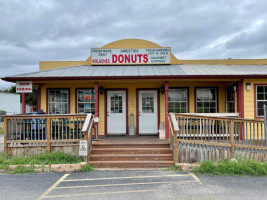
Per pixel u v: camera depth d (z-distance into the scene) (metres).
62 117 8.14
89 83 11.97
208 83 11.87
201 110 11.79
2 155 8.27
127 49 12.89
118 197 5.05
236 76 9.99
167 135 9.84
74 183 6.01
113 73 10.62
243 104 10.34
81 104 11.97
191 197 5.03
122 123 11.89
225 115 10.09
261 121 8.02
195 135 8.38
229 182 6.04
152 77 9.96
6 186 5.78
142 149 8.27
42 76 10.20
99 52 12.93
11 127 8.16
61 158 7.65
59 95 11.96
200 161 7.71
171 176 6.59
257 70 11.21
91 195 5.17
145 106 11.95
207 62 13.42
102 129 11.80
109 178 6.43
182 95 11.87
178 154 7.66
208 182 6.04
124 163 7.60
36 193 5.30
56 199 4.96
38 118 8.12
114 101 11.97
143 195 5.15
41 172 7.04
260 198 4.96
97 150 8.24
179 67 12.14
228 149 7.89
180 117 8.07
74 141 8.06
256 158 7.93
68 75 10.34
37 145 8.13
